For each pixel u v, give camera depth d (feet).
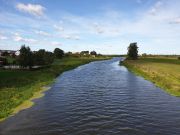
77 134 65.98
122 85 151.33
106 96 116.37
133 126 72.28
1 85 133.08
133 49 543.80
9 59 356.59
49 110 90.38
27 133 66.80
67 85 153.17
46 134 66.08
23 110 90.43
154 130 68.85
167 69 235.61
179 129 69.46
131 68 282.97
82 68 311.88
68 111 89.15
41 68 252.83
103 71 260.01
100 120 78.23
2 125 73.51
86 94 121.60
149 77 184.34
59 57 507.71
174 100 106.52
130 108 93.25
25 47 241.35
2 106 91.30
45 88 140.87
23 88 129.49
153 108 92.99
